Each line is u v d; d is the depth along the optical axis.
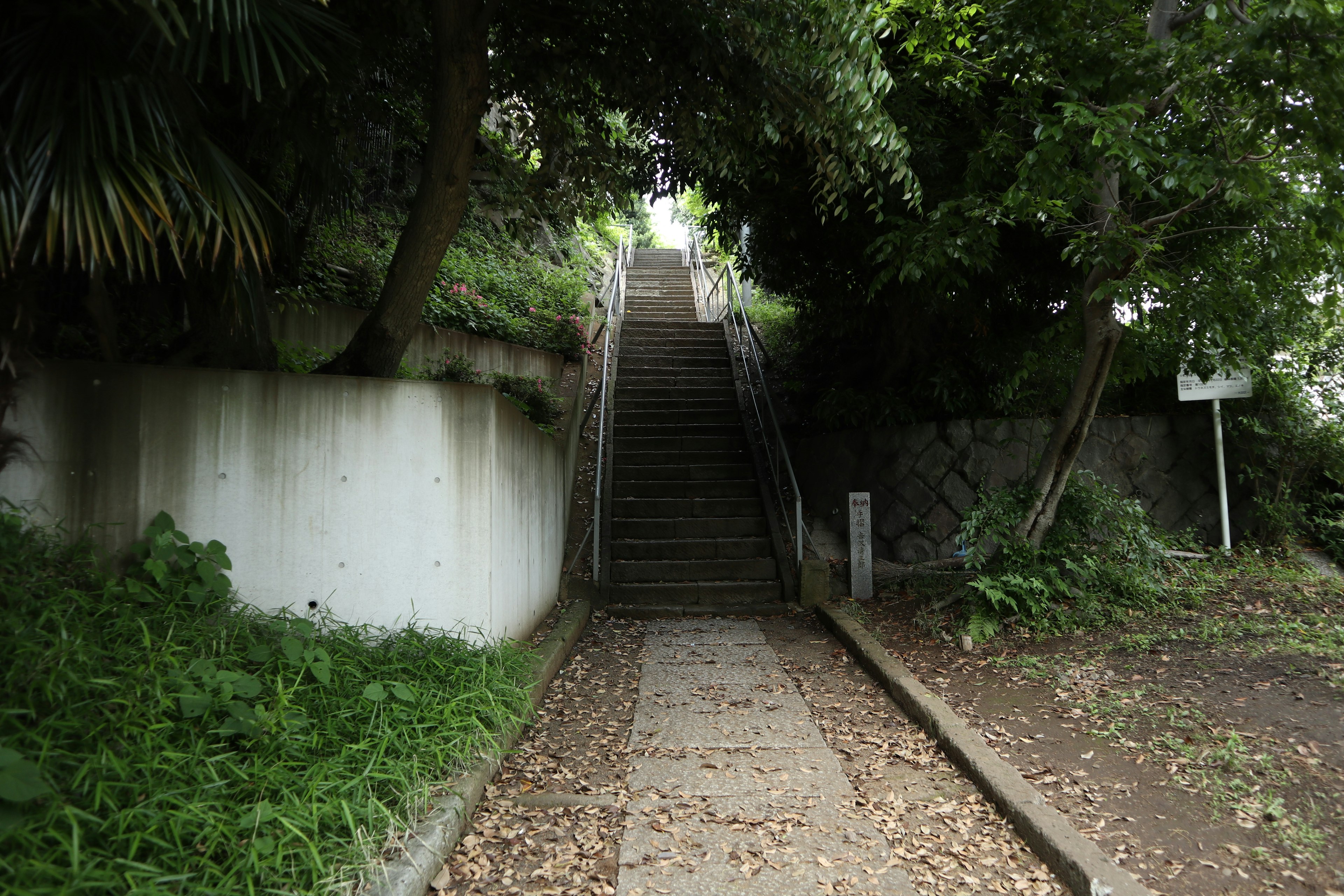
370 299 7.48
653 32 4.49
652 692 4.52
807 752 3.59
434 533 3.73
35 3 2.22
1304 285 5.77
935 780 3.23
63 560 2.98
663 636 5.88
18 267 2.66
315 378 3.62
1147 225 4.58
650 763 3.46
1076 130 4.27
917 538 7.29
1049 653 4.61
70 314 3.65
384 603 3.67
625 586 6.79
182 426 3.43
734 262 8.48
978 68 4.85
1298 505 6.65
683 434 9.30
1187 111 4.29
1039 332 7.28
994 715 3.80
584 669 4.98
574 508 7.89
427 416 3.75
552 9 4.57
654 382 10.58
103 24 2.32
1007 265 6.34
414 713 2.98
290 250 4.30
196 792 2.15
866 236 6.25
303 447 3.60
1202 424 7.12
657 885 2.46
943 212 4.70
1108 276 4.89
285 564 3.56
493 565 3.88
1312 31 3.27
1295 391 6.70
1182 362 6.29
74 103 2.19
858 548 6.62
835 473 7.99
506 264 11.83
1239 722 3.37
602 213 6.25
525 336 9.89
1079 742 3.40
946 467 7.30
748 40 4.07
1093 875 2.30
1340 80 3.36
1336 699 3.46
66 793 1.98
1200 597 5.20
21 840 1.76
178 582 3.12
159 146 2.34
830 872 2.54
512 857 2.61
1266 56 3.48
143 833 1.93
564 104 5.43
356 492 3.66
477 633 3.75
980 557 5.35
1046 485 5.41
